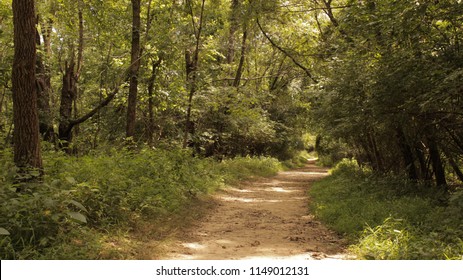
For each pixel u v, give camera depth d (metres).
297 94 31.55
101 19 18.11
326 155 44.47
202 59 22.53
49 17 18.11
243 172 23.22
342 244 7.81
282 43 25.88
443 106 10.02
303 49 21.12
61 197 6.85
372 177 16.67
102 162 10.62
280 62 29.72
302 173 31.41
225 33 25.11
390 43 10.71
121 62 20.38
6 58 14.55
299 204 13.84
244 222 10.21
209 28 18.86
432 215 8.66
